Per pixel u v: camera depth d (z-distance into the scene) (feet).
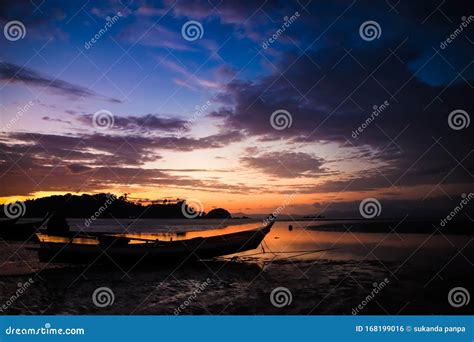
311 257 36.29
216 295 22.58
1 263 34.71
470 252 37.32
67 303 21.47
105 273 30.12
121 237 32.63
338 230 71.26
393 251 39.17
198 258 32.71
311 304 20.29
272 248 43.88
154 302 21.42
